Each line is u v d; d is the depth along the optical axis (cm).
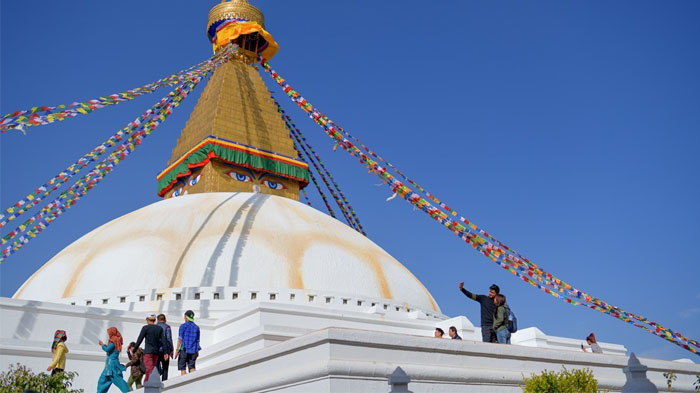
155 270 2039
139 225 2295
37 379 1146
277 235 2252
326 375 783
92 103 1770
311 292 2064
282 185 2995
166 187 3058
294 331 1478
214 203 2409
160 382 933
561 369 1055
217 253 2092
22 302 1588
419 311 2159
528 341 2050
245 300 1986
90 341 1648
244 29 3195
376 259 2408
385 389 817
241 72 3131
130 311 1758
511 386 964
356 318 1891
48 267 2248
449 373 888
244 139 2905
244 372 957
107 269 2067
